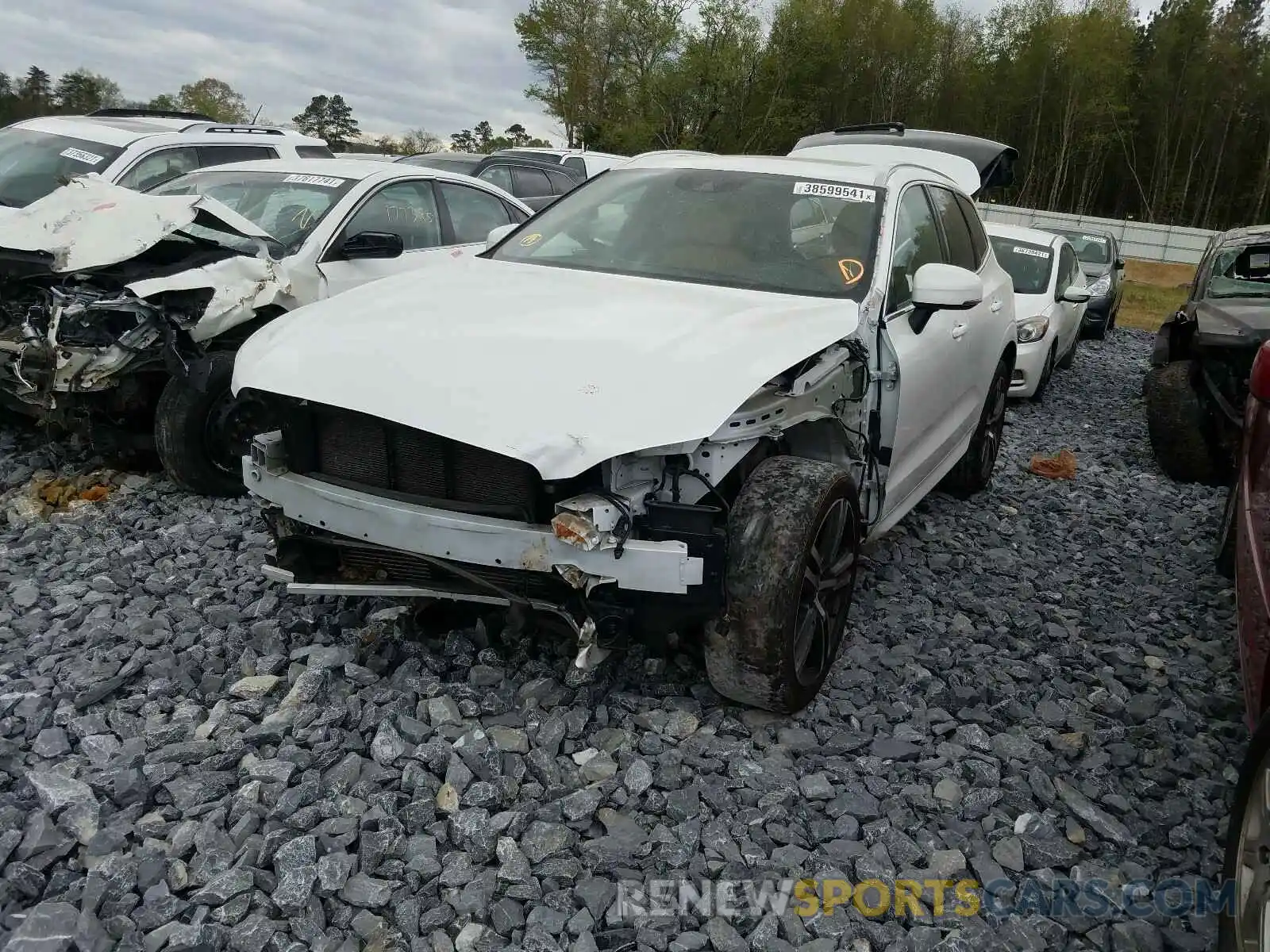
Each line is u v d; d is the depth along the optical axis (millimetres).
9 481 5535
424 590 3365
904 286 4375
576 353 3178
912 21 47656
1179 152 52594
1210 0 51219
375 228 6543
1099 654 4250
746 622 3098
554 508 2998
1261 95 49844
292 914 2438
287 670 3576
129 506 5281
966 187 6027
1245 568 3248
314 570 3596
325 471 3402
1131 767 3381
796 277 4082
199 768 2949
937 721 3531
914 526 5734
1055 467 7316
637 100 39000
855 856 2785
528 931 2426
